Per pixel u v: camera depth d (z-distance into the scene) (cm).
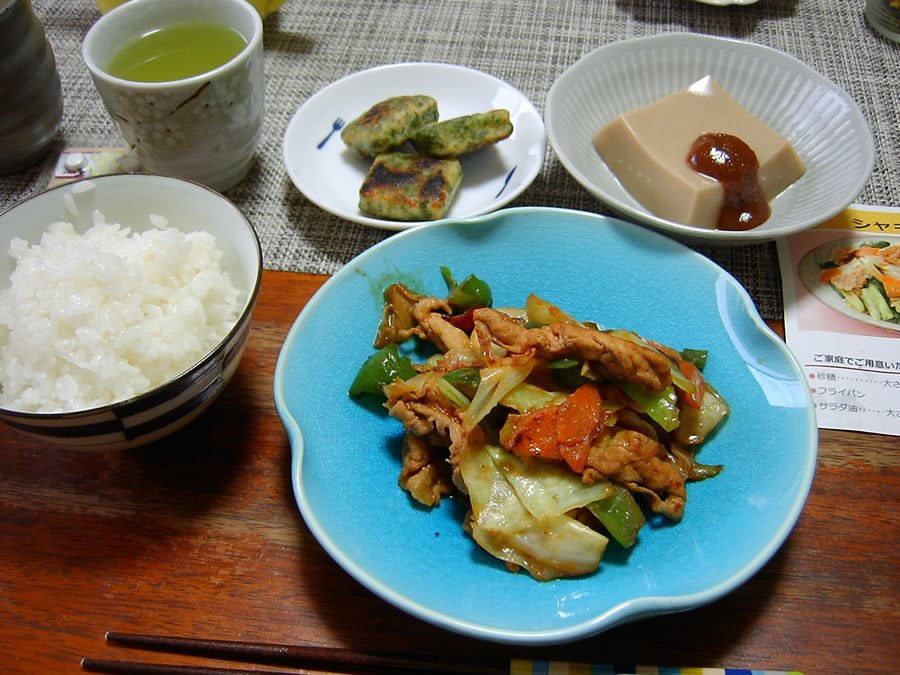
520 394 29
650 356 28
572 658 26
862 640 27
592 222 35
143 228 33
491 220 35
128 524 29
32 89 38
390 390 29
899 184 40
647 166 39
